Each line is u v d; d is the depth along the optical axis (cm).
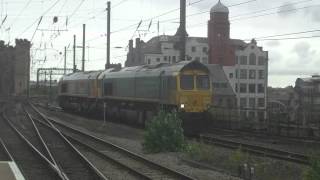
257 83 13100
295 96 5022
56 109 6925
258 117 3431
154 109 3603
